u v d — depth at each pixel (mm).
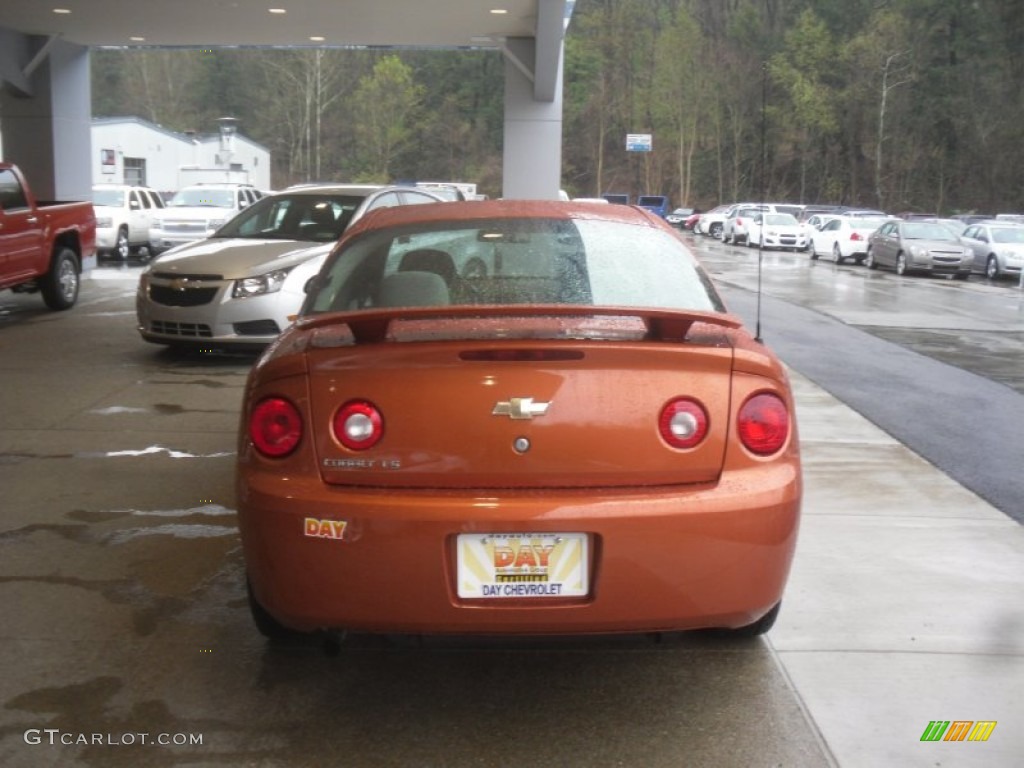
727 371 3084
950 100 71562
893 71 68062
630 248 4086
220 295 9133
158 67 76562
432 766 3006
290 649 3760
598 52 93000
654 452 3014
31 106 19797
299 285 9328
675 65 80375
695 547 2975
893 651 3742
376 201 10695
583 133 93188
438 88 89250
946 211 71562
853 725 3232
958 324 14727
